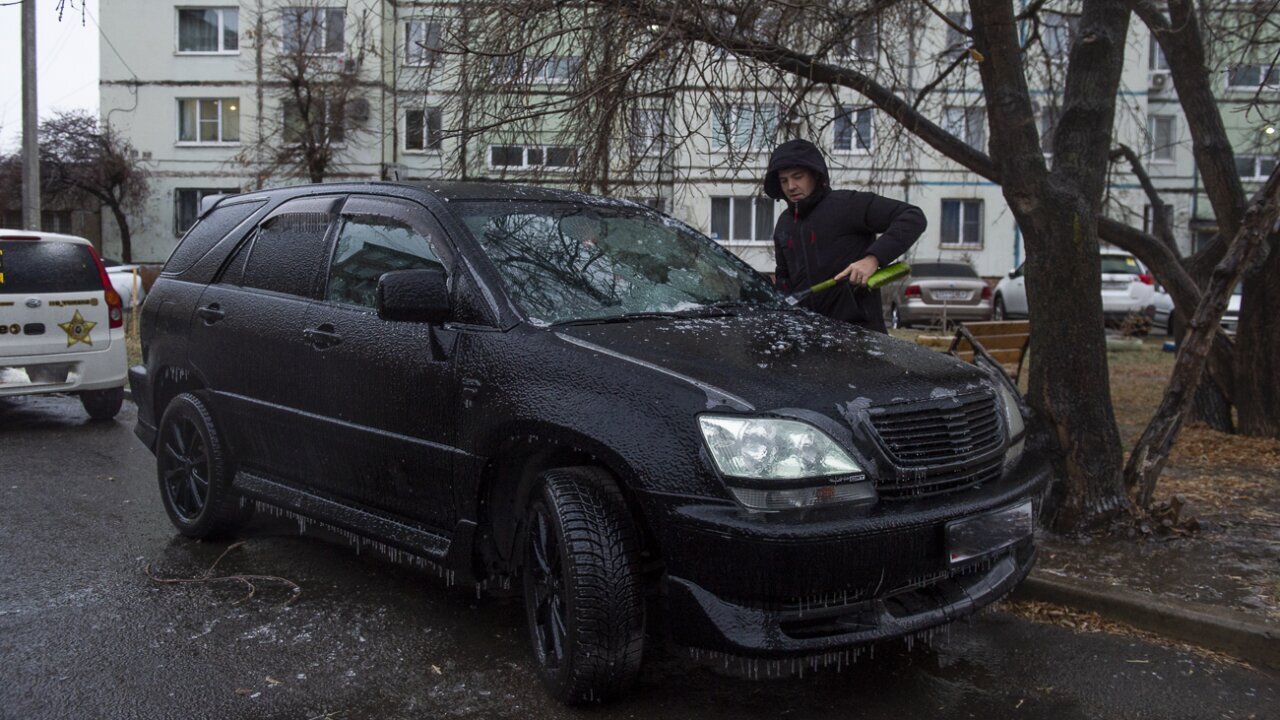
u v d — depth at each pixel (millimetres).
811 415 3211
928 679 3756
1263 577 4617
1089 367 5281
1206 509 5922
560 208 4559
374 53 6805
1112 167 9930
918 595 3410
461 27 5855
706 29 5672
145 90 34844
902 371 3568
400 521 4199
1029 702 3574
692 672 3781
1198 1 9008
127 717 3383
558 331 3727
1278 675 3836
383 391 4117
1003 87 5348
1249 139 9633
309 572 4914
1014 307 22141
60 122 33938
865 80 6211
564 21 5789
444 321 3961
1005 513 3486
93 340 8875
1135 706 3551
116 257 35844
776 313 4336
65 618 4273
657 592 3572
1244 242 5188
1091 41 5488
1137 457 5441
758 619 3125
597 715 3424
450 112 6074
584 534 3322
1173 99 31484
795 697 3586
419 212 4332
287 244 4988
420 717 3404
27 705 3461
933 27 8453
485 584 4016
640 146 6152
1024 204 5312
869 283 4594
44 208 35438
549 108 5934
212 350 5117
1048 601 4496
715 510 3123
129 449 7953
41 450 7844
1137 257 8250
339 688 3627
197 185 35125
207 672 3748
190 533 5344
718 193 6809
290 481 4797
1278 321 8094
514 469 3844
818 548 3072
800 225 5258
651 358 3473
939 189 30984
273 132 28141
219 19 34656
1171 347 15906
